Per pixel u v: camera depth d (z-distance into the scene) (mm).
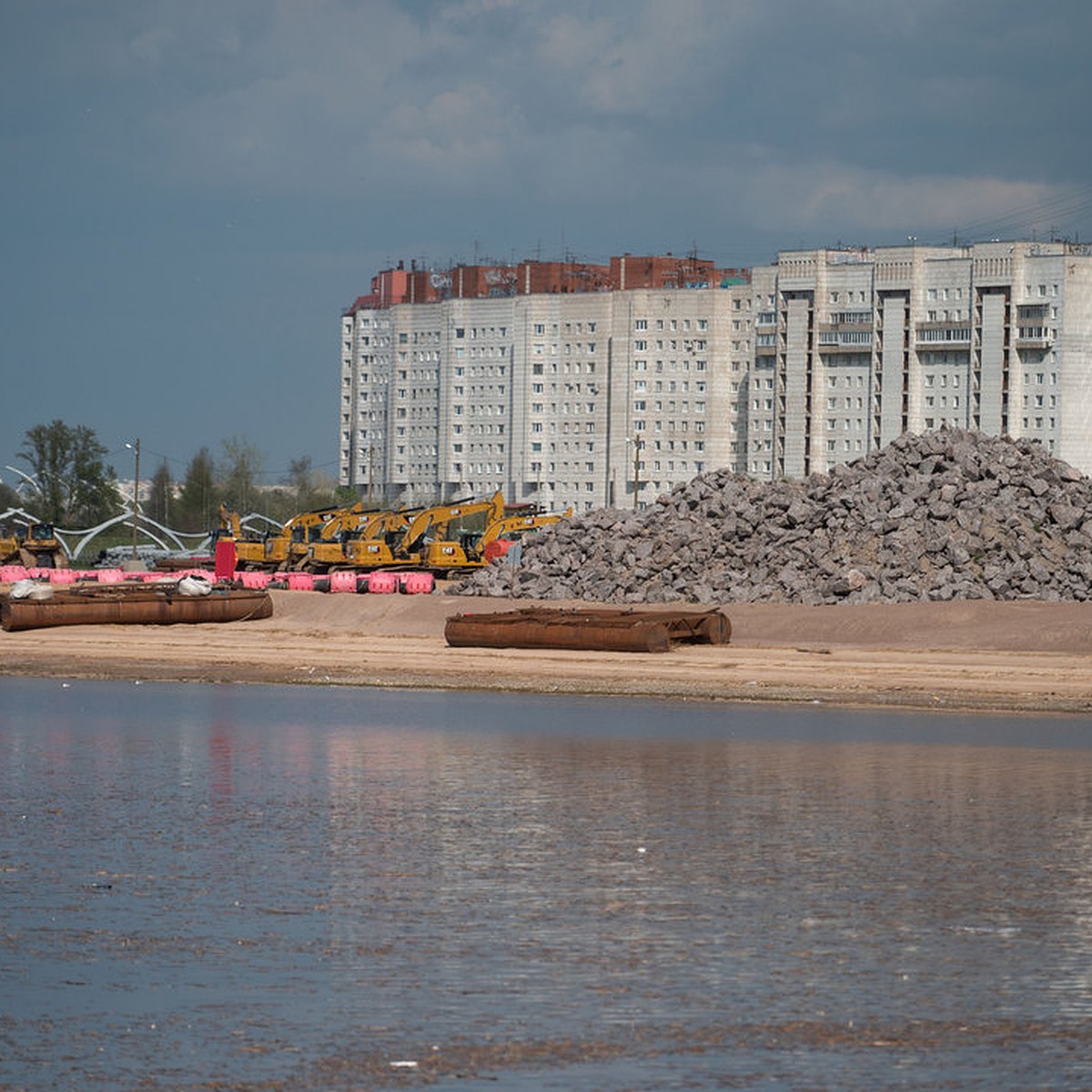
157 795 150875
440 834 132750
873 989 91500
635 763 172125
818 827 137125
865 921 105812
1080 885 116125
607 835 133000
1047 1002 89438
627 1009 87875
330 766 169125
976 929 104062
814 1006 88438
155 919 104875
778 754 179375
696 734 195250
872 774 166000
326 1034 83812
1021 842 131125
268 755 176500
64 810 143000
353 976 93438
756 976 93750
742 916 106750
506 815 141625
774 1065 79875
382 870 119250
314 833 133125
